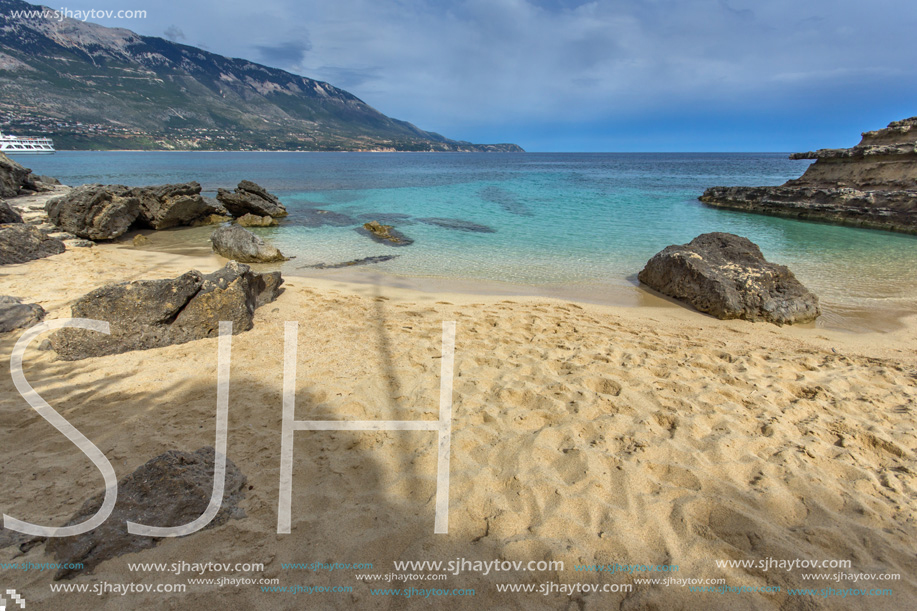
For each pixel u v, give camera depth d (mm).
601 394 4137
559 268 10273
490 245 12570
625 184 33750
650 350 5340
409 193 25625
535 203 21594
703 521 2646
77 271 8727
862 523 2629
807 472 3066
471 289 8594
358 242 12906
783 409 3902
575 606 2123
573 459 3186
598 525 2619
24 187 17219
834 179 18219
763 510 2729
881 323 6789
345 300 7316
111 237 12250
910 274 9570
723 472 3066
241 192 16672
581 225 15727
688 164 80000
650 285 8836
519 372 4625
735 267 7566
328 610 2064
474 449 3346
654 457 3219
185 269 9406
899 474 3084
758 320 6816
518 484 2949
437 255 11445
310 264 10500
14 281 7699
